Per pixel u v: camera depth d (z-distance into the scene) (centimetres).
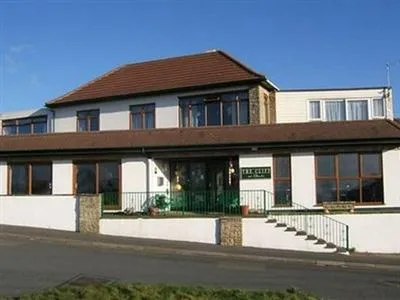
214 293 1128
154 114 3145
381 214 2367
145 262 1711
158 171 2794
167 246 2112
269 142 2595
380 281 1558
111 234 2367
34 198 2502
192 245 2188
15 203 2536
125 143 2766
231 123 2970
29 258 1672
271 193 2603
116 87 3353
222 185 2850
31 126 3625
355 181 2581
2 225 2505
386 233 2356
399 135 2536
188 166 2912
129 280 1366
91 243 2108
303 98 3247
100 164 2773
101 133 2975
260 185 2619
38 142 2911
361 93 3216
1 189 2844
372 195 2572
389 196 2550
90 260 1691
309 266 1872
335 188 2589
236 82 2934
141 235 2348
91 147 2742
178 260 1812
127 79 3422
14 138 3017
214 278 1472
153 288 1137
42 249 1889
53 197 2467
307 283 1462
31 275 1386
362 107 3212
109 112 3266
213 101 3019
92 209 2394
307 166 2595
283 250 2208
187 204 2580
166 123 3105
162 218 2341
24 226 2486
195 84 3053
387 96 3192
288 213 2408
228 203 2531
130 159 2738
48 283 1284
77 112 3372
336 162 2595
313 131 2691
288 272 1670
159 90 3114
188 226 2325
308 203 2580
